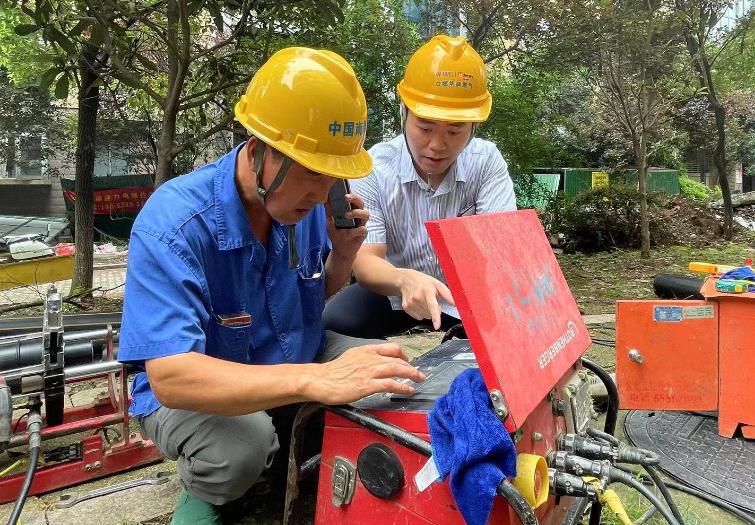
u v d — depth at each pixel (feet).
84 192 18.24
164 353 4.33
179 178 5.18
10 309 15.71
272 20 13.70
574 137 43.50
